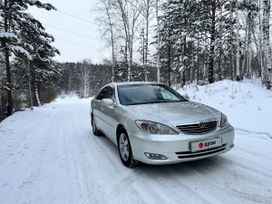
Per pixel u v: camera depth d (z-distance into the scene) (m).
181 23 23.48
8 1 16.47
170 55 28.16
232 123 8.19
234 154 5.42
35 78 26.91
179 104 5.36
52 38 22.78
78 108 19.83
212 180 4.21
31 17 17.95
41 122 12.15
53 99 38.59
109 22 29.55
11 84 16.73
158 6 24.48
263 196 3.61
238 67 18.78
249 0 19.88
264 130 6.89
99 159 5.62
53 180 4.59
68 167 5.20
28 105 26.17
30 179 4.70
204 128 4.35
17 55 16.11
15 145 7.33
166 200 3.64
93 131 8.34
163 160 4.17
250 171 4.49
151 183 4.23
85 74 72.75
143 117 4.51
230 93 13.18
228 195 3.69
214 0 20.52
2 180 4.72
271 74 13.90
